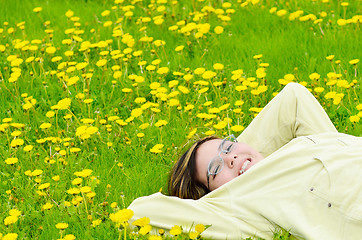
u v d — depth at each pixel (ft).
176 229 9.00
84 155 12.87
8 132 13.84
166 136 13.44
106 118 14.19
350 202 8.86
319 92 13.73
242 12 20.70
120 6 21.53
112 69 16.63
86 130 12.55
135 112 13.14
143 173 12.09
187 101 15.17
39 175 11.69
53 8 22.52
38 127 14.34
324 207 9.02
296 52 16.94
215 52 17.81
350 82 14.71
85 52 17.35
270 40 18.03
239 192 9.78
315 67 16.19
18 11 22.77
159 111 13.28
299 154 9.80
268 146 11.79
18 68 15.94
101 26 20.36
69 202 10.44
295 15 18.42
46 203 10.49
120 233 9.18
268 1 20.98
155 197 9.94
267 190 9.55
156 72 16.57
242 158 10.53
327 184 9.12
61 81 16.07
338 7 19.21
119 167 12.19
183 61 17.26
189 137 12.34
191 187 10.88
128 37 17.34
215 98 14.98
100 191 11.51
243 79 14.25
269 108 12.02
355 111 13.47
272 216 9.29
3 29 20.71
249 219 9.50
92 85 16.12
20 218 10.50
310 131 11.44
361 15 18.40
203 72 14.46
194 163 10.87
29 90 16.30
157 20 18.06
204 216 9.64
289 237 9.30
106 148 13.15
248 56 17.33
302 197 9.20
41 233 10.28
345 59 16.10
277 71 16.01
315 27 18.58
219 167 10.51
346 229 8.81
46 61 17.94
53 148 13.11
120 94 15.71
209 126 13.41
